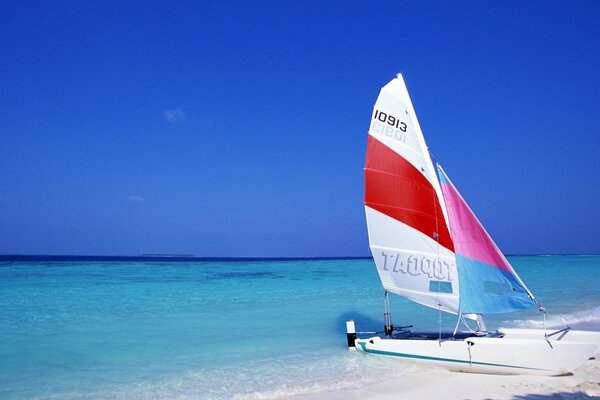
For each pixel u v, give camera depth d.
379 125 12.46
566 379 9.61
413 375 10.30
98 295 25.45
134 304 21.97
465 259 11.34
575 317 17.89
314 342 13.77
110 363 11.41
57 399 8.88
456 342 10.61
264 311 20.05
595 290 28.50
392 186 12.20
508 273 10.98
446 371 10.62
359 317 18.45
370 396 8.84
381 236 12.29
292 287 31.80
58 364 11.29
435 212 11.70
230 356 12.10
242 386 9.62
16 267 55.88
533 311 19.50
